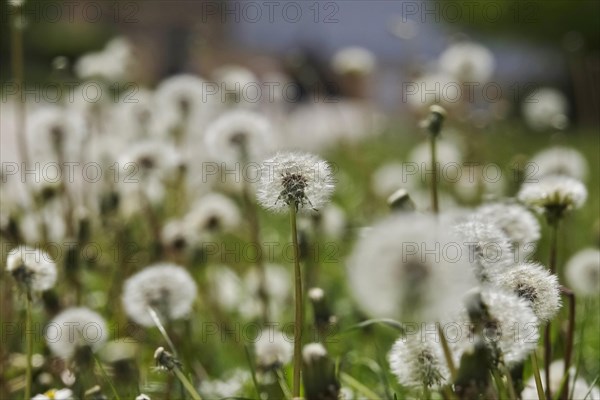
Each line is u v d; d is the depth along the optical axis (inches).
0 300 294.4
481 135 525.7
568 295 190.9
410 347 160.4
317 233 311.9
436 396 204.2
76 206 337.4
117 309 293.9
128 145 378.6
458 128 520.7
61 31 1547.7
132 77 438.0
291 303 328.8
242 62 858.8
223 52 860.0
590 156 765.9
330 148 668.7
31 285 192.7
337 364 213.6
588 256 263.1
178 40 860.0
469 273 137.9
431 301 118.3
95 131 406.9
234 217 340.8
